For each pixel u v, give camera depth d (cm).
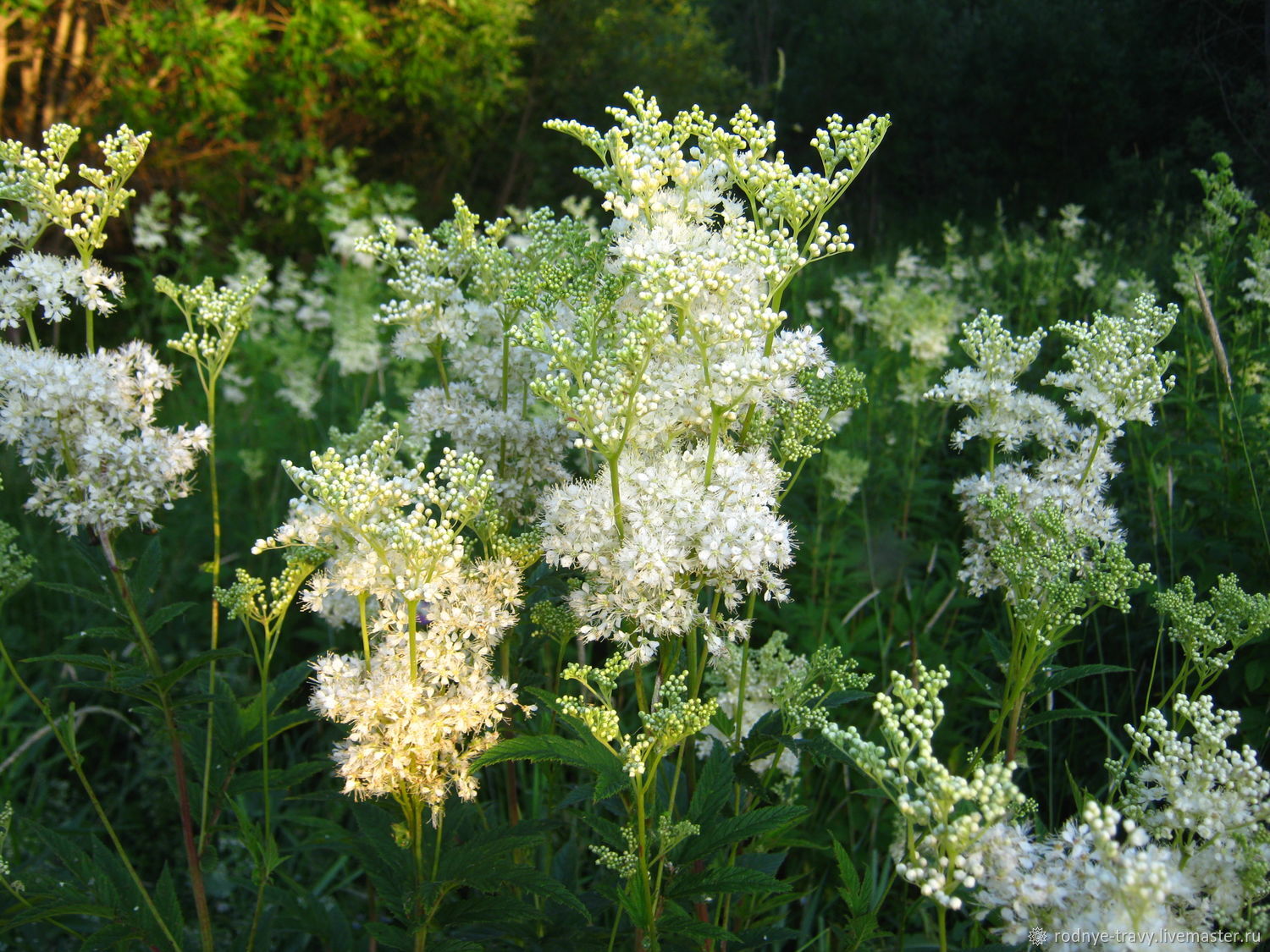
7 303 264
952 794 178
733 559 227
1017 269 1148
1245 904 200
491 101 1478
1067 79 2050
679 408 247
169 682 256
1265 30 1140
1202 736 209
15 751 441
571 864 305
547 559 239
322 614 320
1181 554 461
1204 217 614
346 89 1335
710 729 318
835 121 253
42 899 272
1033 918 181
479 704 229
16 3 981
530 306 288
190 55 1047
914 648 409
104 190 274
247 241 1186
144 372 274
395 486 229
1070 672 276
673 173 258
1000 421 310
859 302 878
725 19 2791
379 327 748
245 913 382
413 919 237
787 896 292
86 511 257
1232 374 524
